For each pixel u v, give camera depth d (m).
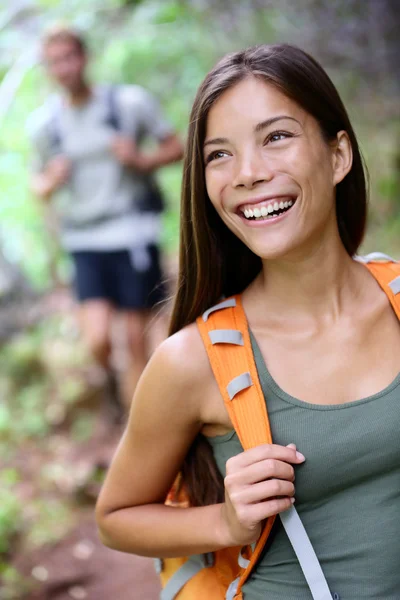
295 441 1.34
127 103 4.07
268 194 1.35
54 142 4.12
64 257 6.07
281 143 1.35
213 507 1.41
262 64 1.36
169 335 1.60
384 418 1.33
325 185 1.40
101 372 4.89
